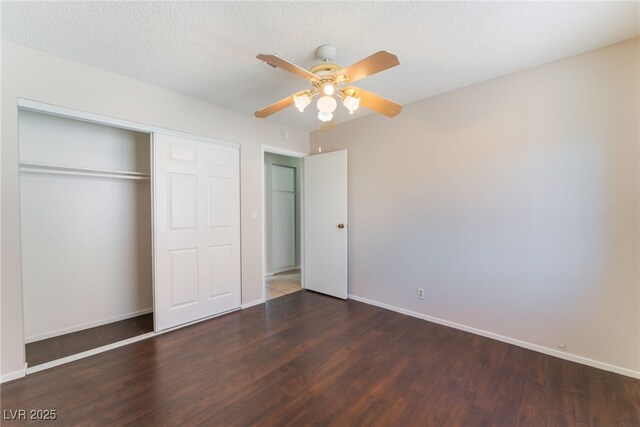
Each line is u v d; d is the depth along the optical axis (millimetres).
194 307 2947
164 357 2264
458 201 2736
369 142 3443
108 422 1585
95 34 1841
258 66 2260
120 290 3014
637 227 1937
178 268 2824
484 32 1839
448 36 1881
